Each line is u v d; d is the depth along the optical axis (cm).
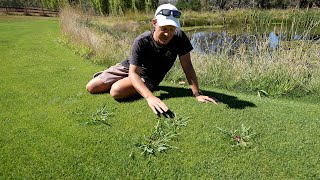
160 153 278
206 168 260
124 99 385
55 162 269
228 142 291
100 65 653
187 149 283
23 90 453
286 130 311
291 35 574
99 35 977
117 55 679
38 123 338
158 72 381
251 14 788
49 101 405
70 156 277
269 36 614
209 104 363
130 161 269
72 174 255
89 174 255
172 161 269
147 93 337
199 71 536
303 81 486
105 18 2188
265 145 287
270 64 509
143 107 358
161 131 306
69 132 315
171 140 295
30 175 254
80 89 448
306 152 277
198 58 582
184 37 355
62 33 1068
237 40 615
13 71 571
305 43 558
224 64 541
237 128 312
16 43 913
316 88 467
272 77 485
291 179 248
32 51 786
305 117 343
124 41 868
